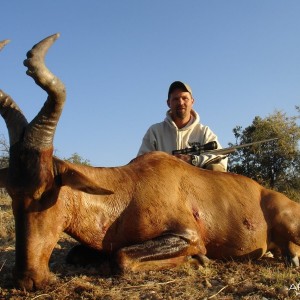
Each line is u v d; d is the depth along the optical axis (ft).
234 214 7.07
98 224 6.17
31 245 5.31
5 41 5.20
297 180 28.99
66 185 5.52
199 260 6.53
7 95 5.45
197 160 8.50
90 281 5.70
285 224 7.22
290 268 6.62
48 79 4.87
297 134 30.01
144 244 6.11
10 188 5.22
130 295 5.14
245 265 6.72
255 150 29.81
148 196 6.45
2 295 5.17
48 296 5.15
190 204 6.81
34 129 5.15
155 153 7.18
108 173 6.53
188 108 9.52
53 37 4.95
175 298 5.06
